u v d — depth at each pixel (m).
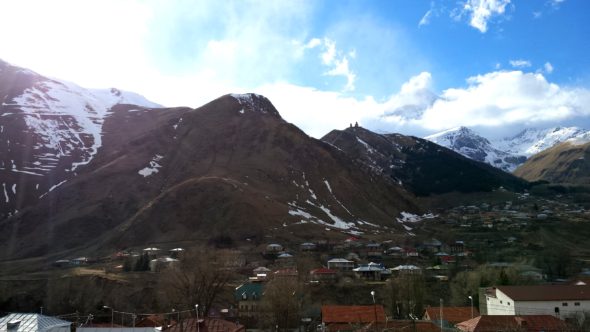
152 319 89.75
